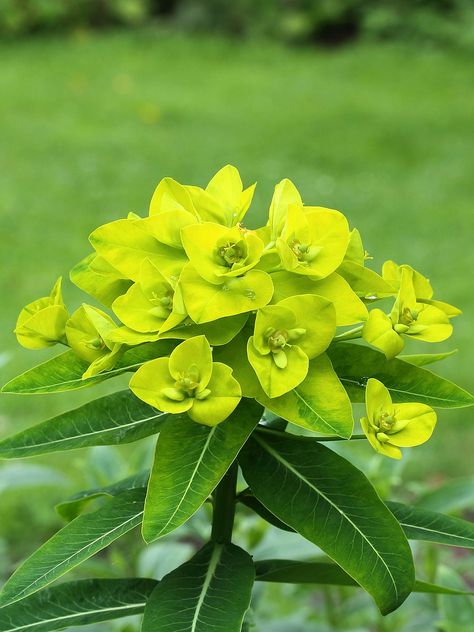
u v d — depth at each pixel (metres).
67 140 13.82
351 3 19.80
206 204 1.95
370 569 1.77
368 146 13.69
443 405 1.91
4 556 4.55
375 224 10.78
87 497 2.24
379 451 1.74
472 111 15.39
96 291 1.98
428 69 17.84
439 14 19.33
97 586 2.09
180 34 20.05
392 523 1.81
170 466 1.75
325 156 13.30
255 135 14.20
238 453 1.88
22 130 14.26
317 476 1.88
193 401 1.70
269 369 1.72
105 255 1.84
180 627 1.78
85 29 20.25
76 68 17.84
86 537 1.86
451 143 13.84
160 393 1.71
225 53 19.14
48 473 3.45
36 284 9.06
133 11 20.30
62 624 1.99
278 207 1.89
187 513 1.68
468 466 5.93
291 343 1.75
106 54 18.70
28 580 1.78
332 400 1.75
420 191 11.91
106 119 14.96
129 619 3.19
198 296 1.73
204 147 13.64
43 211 11.10
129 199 11.65
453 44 18.83
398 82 17.25
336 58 18.77
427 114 15.25
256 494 1.87
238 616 1.80
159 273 1.80
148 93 16.45
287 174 12.63
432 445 6.12
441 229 10.58
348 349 1.95
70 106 15.60
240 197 1.98
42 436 1.97
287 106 15.72
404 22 19.25
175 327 1.78
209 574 1.93
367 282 1.90
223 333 1.77
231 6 20.28
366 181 12.41
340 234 1.81
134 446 5.93
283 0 20.16
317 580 2.12
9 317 8.32
